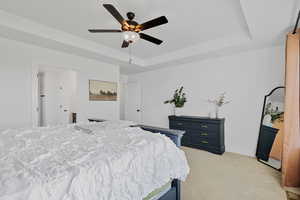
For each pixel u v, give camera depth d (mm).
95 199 874
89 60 3762
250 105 3203
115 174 1014
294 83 2062
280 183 2156
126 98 5824
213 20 2348
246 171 2512
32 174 826
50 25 2510
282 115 2727
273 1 1653
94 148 1244
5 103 2586
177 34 2840
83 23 2439
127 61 3994
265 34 2418
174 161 1460
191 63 4082
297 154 2027
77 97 3588
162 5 1979
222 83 3578
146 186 1177
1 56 2545
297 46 2055
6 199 655
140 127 2070
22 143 1377
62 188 788
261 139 2990
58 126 2154
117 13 1710
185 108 4215
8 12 2139
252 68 3176
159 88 4824
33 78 2879
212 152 3389
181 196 1858
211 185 2104
